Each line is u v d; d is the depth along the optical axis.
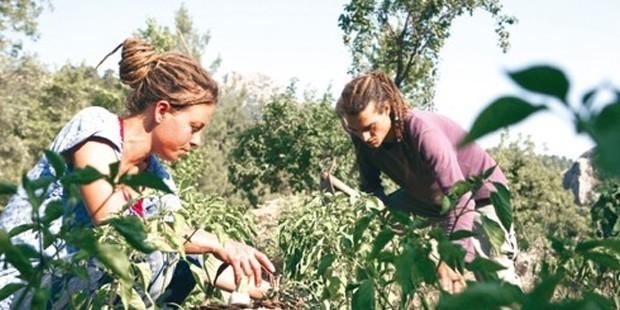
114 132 3.03
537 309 0.72
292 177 25.44
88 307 2.47
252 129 26.34
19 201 2.93
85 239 1.43
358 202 4.56
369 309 1.74
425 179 4.04
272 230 7.34
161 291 2.98
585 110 0.53
